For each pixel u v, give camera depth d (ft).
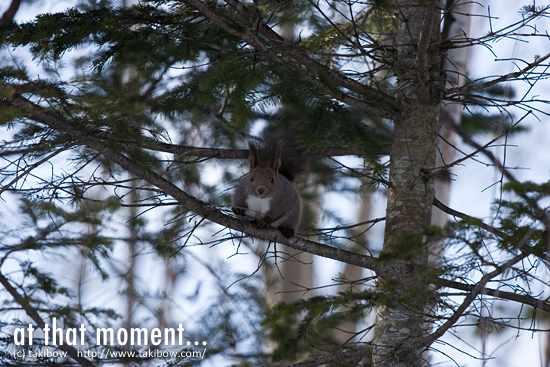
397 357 28.94
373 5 32.63
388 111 34.71
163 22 33.12
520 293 26.89
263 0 30.04
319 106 30.99
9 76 27.14
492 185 23.43
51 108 28.30
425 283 26.08
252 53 30.35
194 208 30.99
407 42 35.73
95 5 45.55
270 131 44.19
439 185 50.98
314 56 40.45
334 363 32.53
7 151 29.48
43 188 29.14
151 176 29.48
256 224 36.35
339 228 36.17
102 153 28.37
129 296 56.08
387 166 36.60
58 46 32.50
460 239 22.25
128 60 37.06
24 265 26.43
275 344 52.16
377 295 23.56
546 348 26.50
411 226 33.40
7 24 32.83
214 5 31.63
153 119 55.36
